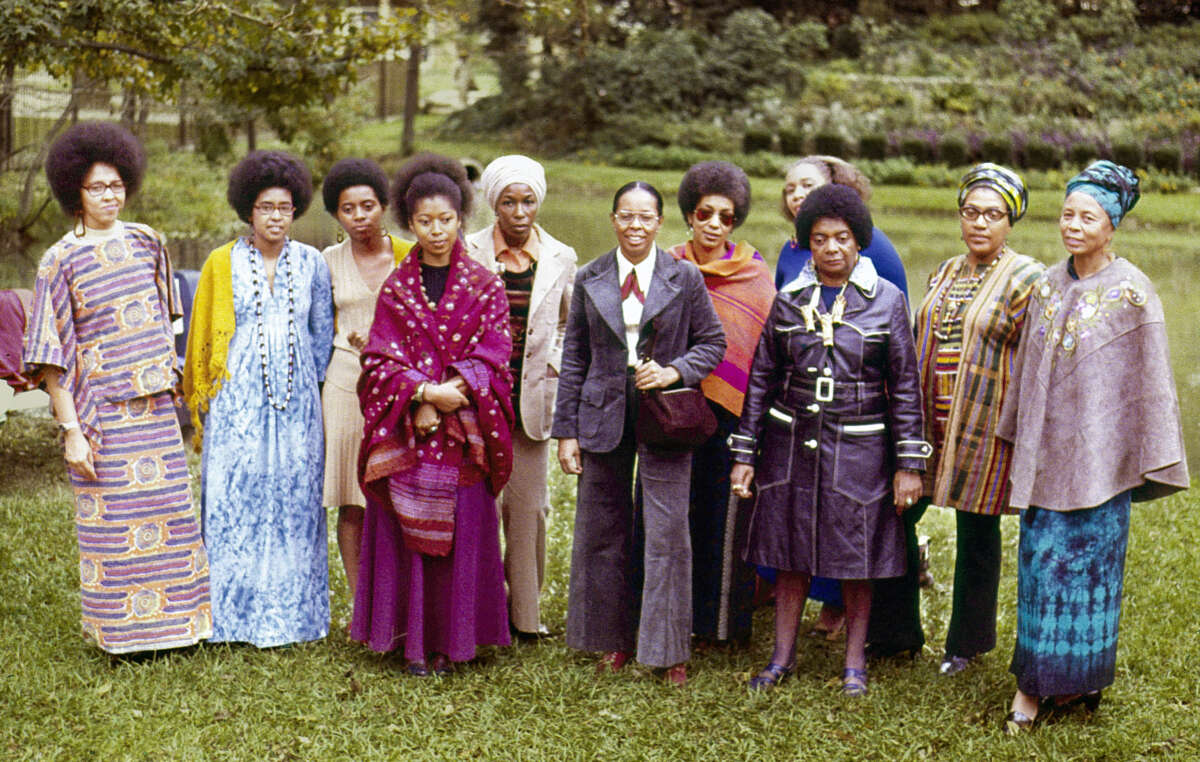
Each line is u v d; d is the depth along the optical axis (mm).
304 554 4500
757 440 4277
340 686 4164
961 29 30891
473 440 4152
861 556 4113
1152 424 3740
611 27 30125
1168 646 4582
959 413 4164
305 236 14141
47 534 5648
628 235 4176
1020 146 24922
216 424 4438
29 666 4211
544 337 4609
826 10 32000
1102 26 31312
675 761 3740
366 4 14594
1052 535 3857
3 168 14148
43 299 4176
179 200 16453
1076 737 3852
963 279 4258
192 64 9594
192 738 3771
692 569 4480
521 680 4250
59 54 9227
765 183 23438
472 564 4234
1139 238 18406
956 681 4301
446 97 32094
